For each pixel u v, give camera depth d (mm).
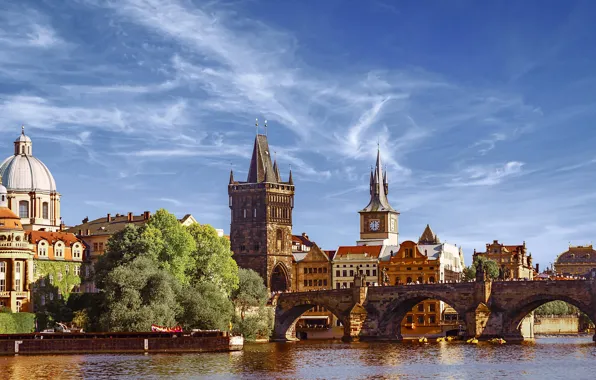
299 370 179750
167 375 169875
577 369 181875
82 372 174000
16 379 165000
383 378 168000
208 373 173375
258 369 180375
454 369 182625
